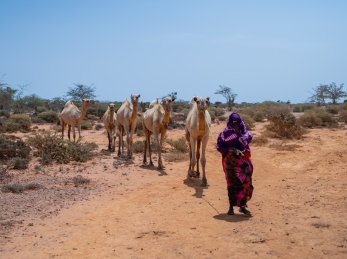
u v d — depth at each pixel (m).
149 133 13.74
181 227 7.25
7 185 10.06
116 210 8.46
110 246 6.37
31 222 7.68
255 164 13.65
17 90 48.97
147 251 6.11
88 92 57.69
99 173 12.27
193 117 10.67
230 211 7.95
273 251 5.92
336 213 7.75
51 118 36.38
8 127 26.62
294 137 20.58
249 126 26.61
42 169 12.46
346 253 5.75
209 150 16.75
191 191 10.12
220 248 6.14
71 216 8.06
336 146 16.98
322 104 65.62
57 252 6.16
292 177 11.55
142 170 12.85
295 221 7.35
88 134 25.75
